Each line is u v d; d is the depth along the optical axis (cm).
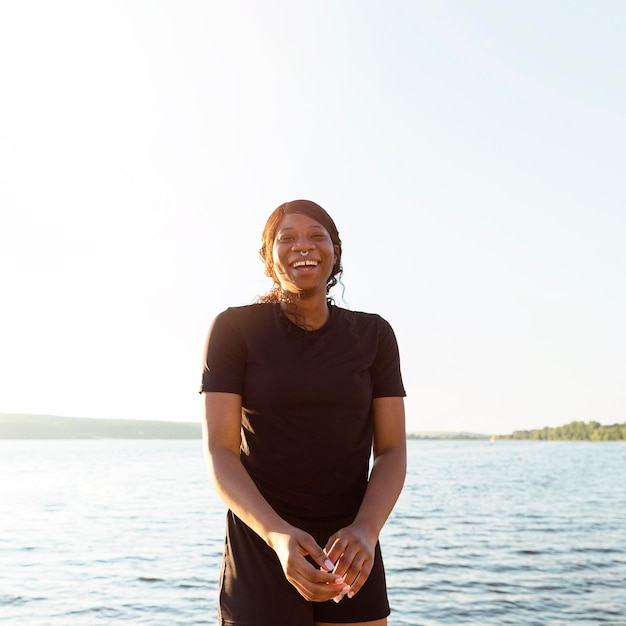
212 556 1644
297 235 226
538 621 970
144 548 1783
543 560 1514
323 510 213
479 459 9656
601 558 1539
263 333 221
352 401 217
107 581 1325
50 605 1120
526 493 3762
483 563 1479
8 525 2331
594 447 17125
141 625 990
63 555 1664
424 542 1836
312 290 223
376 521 200
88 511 2800
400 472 221
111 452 11931
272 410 213
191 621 1012
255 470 216
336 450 216
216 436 213
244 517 196
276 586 208
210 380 218
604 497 3459
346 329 226
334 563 185
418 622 971
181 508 2941
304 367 214
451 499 3366
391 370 234
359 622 215
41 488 4197
